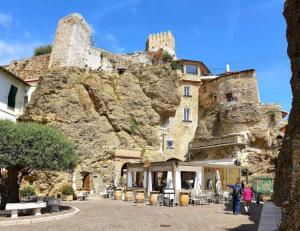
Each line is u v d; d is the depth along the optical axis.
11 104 33.44
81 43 43.47
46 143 17.19
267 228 9.84
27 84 37.22
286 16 14.18
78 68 40.94
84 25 44.56
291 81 13.55
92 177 36.09
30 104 36.22
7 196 17.70
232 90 43.09
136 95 44.09
